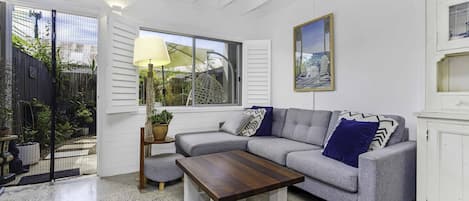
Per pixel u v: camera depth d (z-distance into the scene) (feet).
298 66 11.65
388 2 8.30
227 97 13.44
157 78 11.35
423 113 6.31
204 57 12.71
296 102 11.85
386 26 8.36
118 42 9.57
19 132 11.14
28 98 11.66
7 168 9.42
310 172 6.93
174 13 11.50
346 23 9.61
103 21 9.46
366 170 5.74
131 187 8.72
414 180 6.67
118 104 9.59
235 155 7.64
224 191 4.86
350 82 9.46
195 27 12.07
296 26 11.72
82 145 14.76
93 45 12.60
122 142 10.24
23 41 11.38
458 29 6.15
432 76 6.54
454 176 5.81
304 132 9.71
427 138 6.26
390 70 8.26
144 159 8.70
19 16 10.98
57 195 7.97
